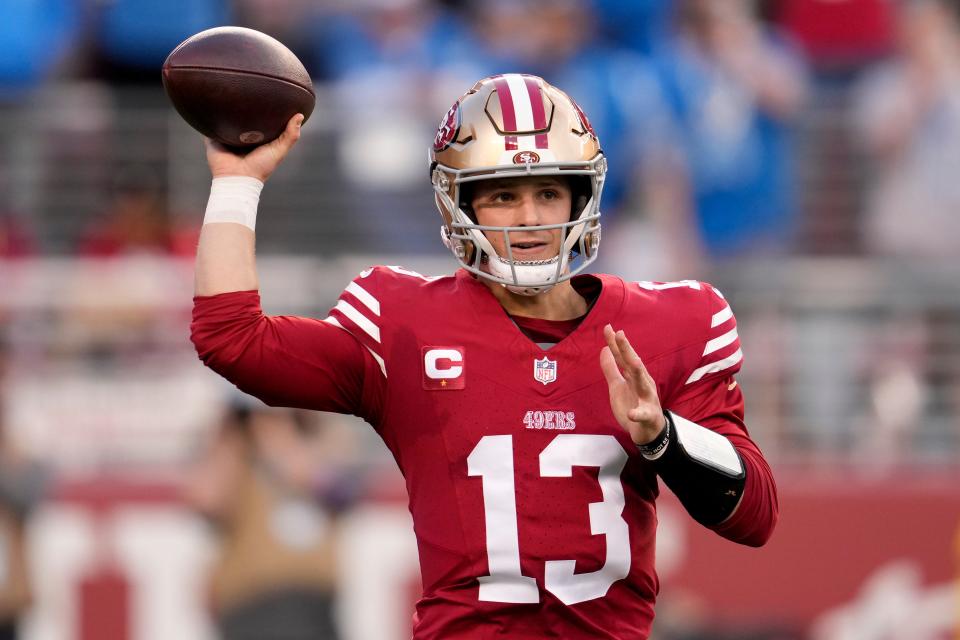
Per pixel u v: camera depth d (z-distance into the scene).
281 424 20.55
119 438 21.53
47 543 20.75
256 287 9.76
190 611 20.62
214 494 20.44
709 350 10.10
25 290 21.98
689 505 9.59
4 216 23.39
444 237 10.40
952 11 27.08
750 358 22.30
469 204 10.21
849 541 21.06
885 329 22.56
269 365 9.64
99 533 20.77
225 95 9.73
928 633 21.00
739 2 27.44
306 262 23.09
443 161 10.05
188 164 23.77
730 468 9.41
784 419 22.17
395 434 9.99
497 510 9.67
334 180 23.78
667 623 20.69
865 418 22.20
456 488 9.77
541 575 9.65
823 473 21.55
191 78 9.75
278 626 20.38
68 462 21.30
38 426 21.41
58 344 21.84
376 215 23.75
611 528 9.76
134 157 23.77
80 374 21.70
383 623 20.58
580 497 9.70
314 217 23.66
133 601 20.69
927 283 22.77
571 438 9.73
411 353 9.88
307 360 9.77
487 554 9.66
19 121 23.92
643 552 9.95
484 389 9.77
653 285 10.35
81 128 23.84
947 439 22.12
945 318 22.66
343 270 22.69
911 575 21.06
